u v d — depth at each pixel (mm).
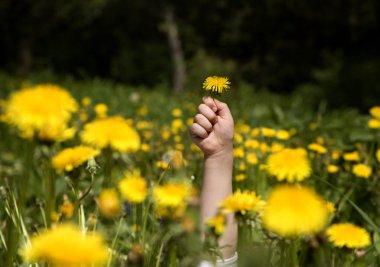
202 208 831
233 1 11945
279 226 378
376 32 9859
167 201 565
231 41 11781
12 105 437
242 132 1984
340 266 781
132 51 12430
